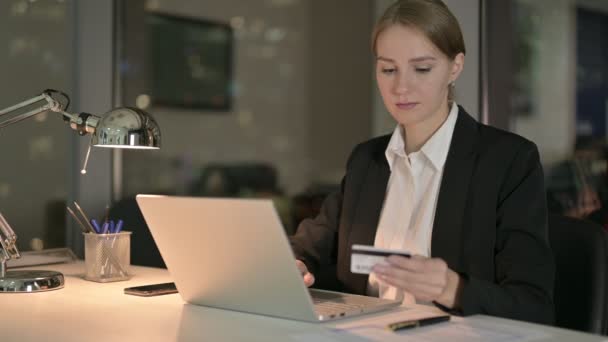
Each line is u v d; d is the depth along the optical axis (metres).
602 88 2.49
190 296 1.22
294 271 1.01
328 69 4.75
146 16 3.97
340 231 1.50
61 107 1.47
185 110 4.26
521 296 1.14
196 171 4.30
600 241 1.26
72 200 2.33
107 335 1.00
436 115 1.39
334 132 4.68
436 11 1.28
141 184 3.97
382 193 1.45
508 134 1.37
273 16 4.77
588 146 2.41
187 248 1.13
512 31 1.94
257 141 4.68
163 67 4.10
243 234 1.02
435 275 1.03
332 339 0.96
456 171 1.35
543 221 1.27
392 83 1.32
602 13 2.53
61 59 2.32
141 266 1.73
